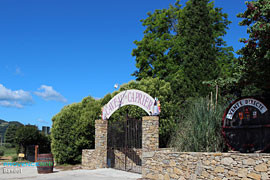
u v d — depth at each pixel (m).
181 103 19.39
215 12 27.22
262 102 8.75
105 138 16.38
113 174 13.75
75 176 13.50
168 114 18.33
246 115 9.16
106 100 19.84
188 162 10.24
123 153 16.23
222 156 8.92
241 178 8.27
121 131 15.71
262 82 10.76
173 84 20.36
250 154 8.12
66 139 19.94
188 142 10.86
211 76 19.36
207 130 10.35
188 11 20.67
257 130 8.80
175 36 25.55
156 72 25.17
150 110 13.41
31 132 27.28
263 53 10.34
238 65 11.59
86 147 19.83
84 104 20.88
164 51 25.28
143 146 12.97
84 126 18.95
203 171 9.53
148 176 12.43
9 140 40.78
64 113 20.41
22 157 26.11
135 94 14.43
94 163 16.55
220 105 11.16
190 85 19.39
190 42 20.14
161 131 17.77
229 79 11.82
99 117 19.08
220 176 8.91
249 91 14.44
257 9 10.17
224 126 9.66
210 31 20.61
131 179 12.32
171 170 11.09
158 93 18.94
